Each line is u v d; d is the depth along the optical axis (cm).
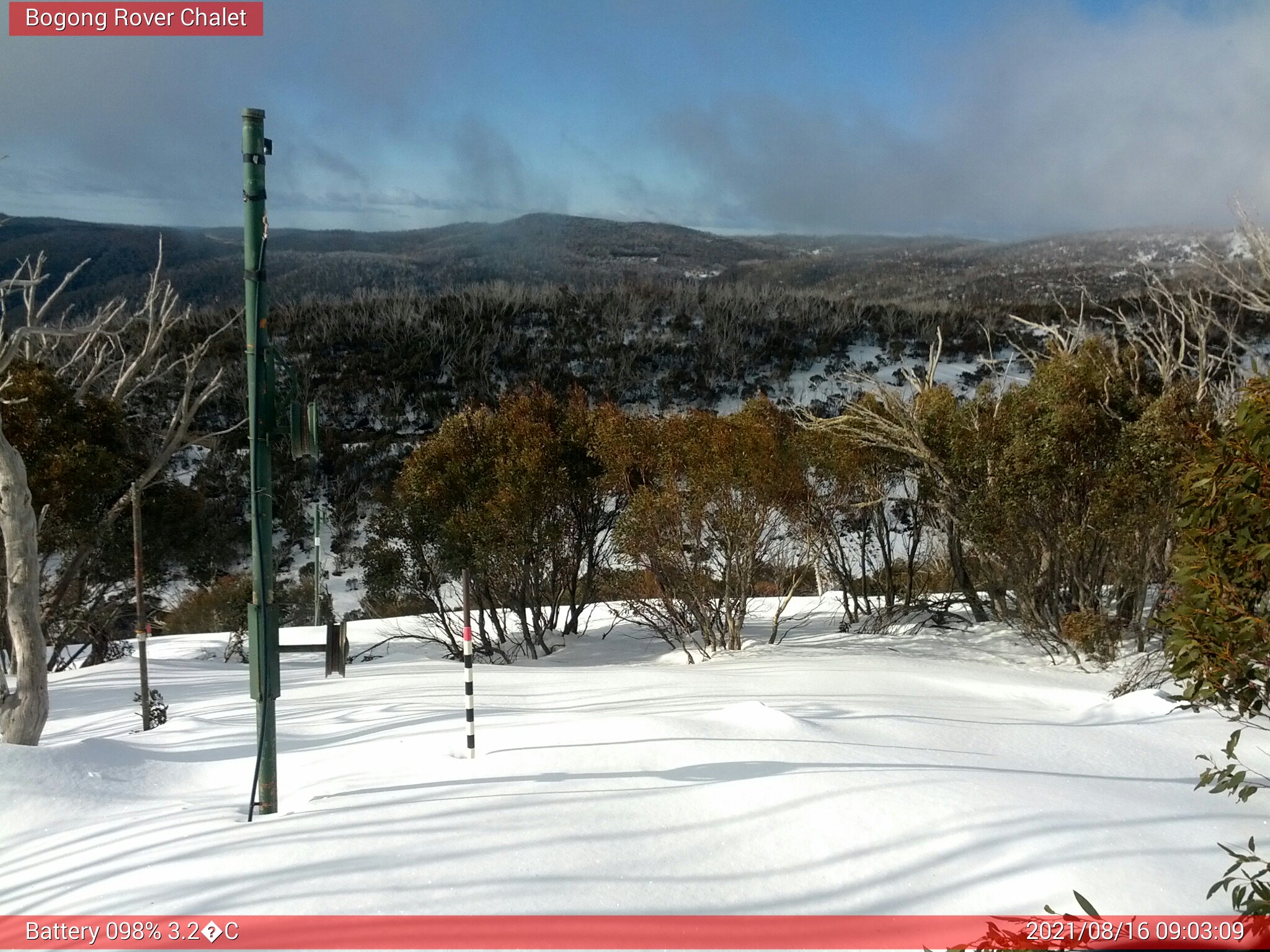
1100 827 484
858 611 1681
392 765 641
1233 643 419
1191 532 432
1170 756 691
